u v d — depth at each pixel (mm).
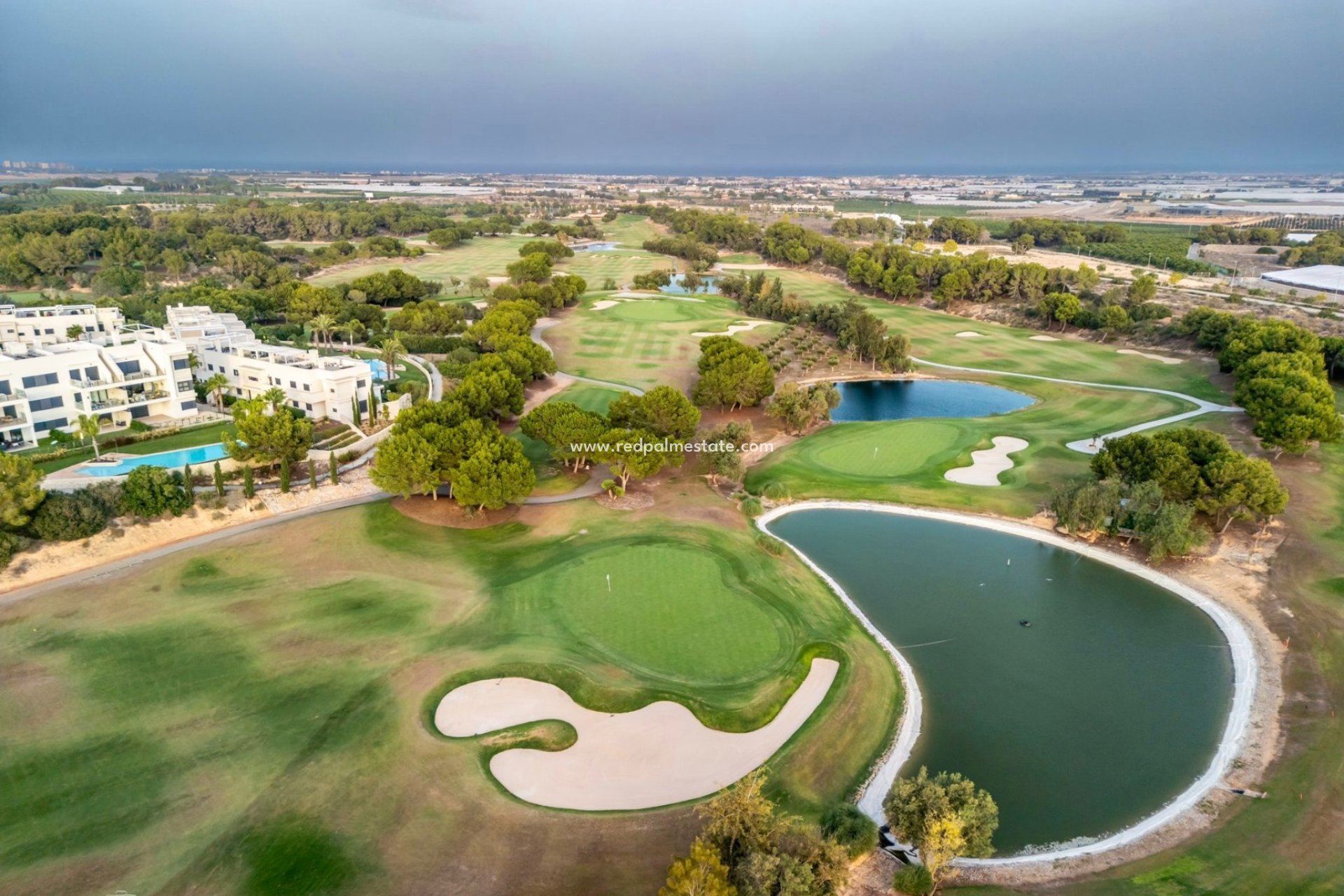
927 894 32969
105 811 36938
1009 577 63562
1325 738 43188
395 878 33500
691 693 46562
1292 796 39094
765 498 77625
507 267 198375
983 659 52469
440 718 44031
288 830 36031
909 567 65000
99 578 58281
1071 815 38844
